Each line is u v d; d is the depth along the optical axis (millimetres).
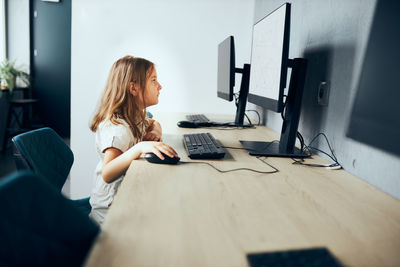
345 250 576
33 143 1172
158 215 681
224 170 1045
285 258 531
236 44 2896
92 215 1321
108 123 1272
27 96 5543
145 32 2881
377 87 963
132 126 1312
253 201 789
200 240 583
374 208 783
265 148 1371
